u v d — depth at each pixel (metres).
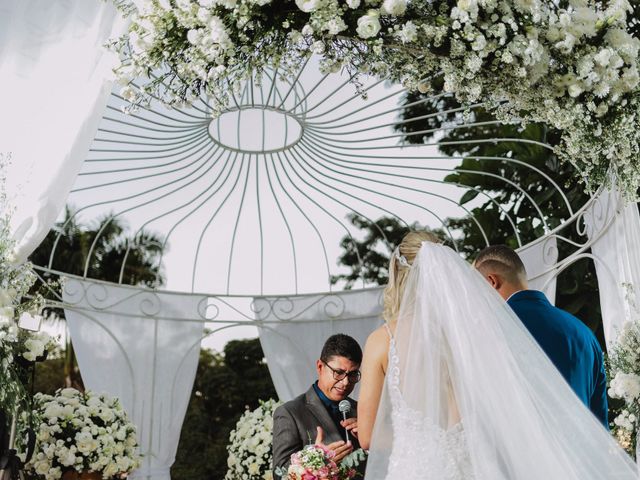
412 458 2.49
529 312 3.27
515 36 3.26
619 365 4.69
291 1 3.26
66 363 14.98
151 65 3.24
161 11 3.18
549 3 3.59
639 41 3.49
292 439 3.91
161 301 7.44
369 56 3.36
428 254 2.86
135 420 7.03
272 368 7.55
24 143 3.96
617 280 5.32
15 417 3.64
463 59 3.34
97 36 3.80
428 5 3.34
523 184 8.87
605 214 5.46
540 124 7.73
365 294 7.68
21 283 3.99
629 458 2.59
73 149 3.89
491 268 3.47
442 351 2.67
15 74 3.93
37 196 3.90
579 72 3.37
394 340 2.77
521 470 2.49
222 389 14.77
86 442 5.14
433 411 2.57
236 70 3.29
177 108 3.34
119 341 7.16
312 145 6.48
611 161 3.83
